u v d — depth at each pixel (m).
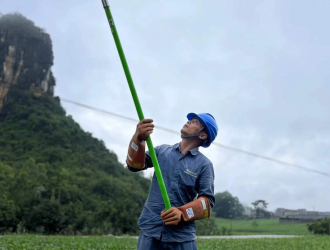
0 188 61.38
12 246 11.05
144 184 97.19
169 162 3.62
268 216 123.62
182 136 3.73
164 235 3.46
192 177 3.58
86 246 12.64
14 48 118.38
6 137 100.69
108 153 111.12
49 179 77.12
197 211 3.37
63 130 105.56
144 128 3.35
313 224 57.34
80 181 81.38
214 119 3.81
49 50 123.62
